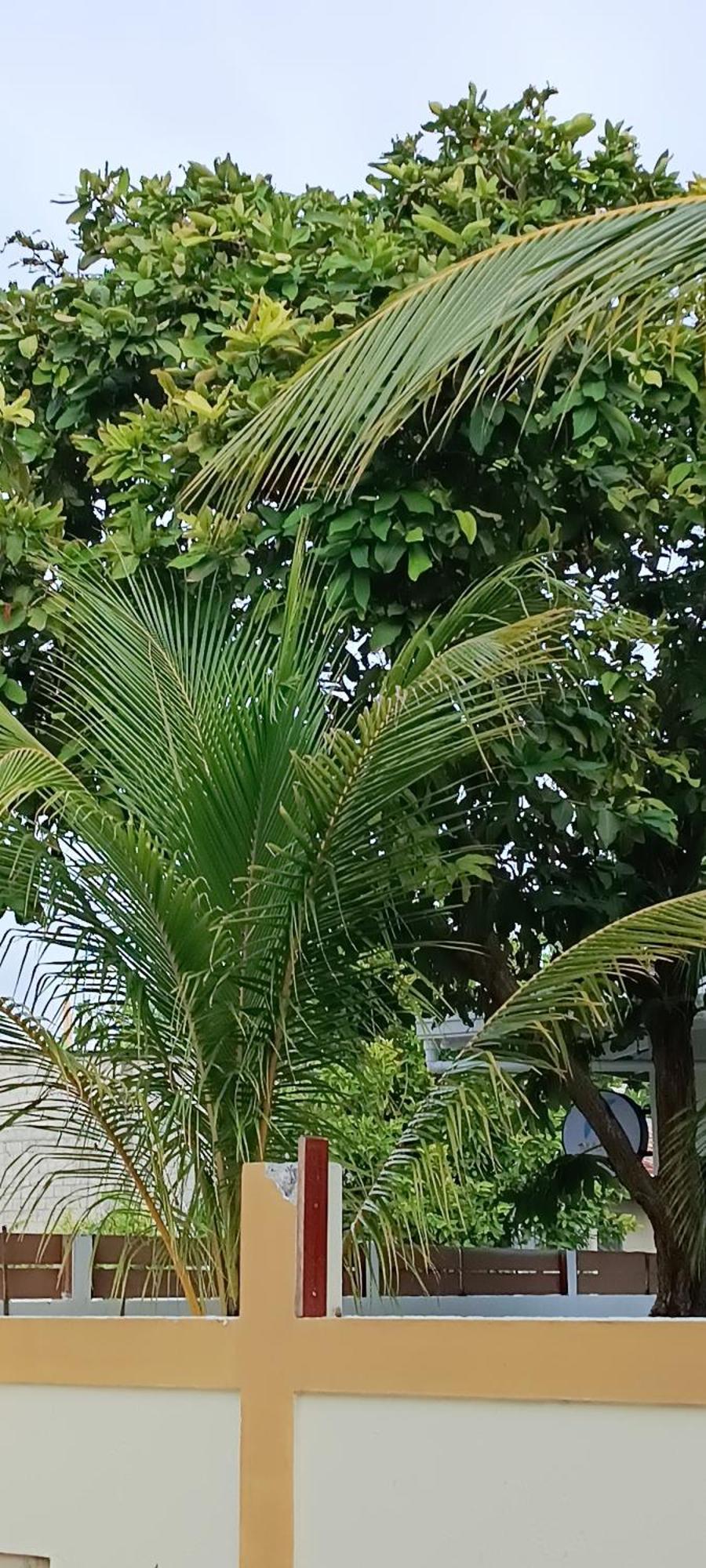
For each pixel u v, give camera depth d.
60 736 6.17
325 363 3.72
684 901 4.39
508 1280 9.67
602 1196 11.05
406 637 5.92
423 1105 4.87
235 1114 4.68
